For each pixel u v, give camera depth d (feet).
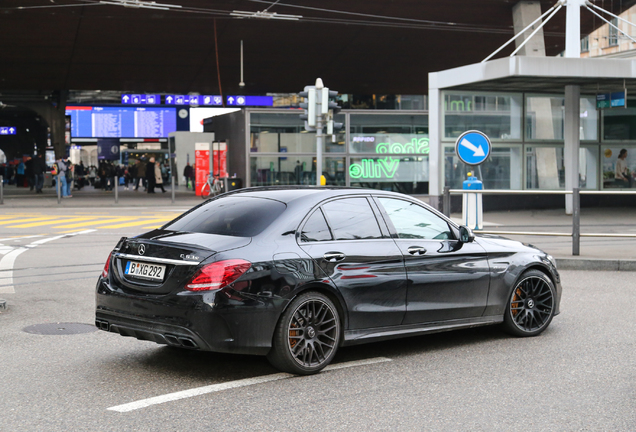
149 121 181.88
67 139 180.34
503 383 18.69
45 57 131.34
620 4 111.34
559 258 39.81
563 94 74.23
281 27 115.44
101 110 179.93
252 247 18.76
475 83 68.13
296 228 19.72
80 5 100.99
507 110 72.74
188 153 156.46
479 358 21.31
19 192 134.21
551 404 16.92
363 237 20.86
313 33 119.65
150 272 18.94
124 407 16.48
